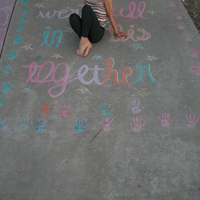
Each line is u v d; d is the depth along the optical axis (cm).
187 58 272
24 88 249
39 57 277
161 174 192
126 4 339
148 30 303
